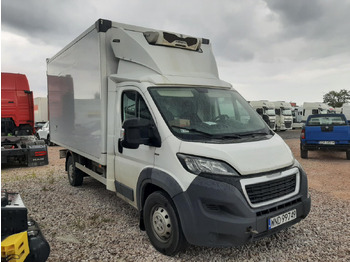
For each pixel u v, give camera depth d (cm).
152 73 425
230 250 376
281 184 352
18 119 1099
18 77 1094
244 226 305
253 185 324
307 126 1104
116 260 354
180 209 327
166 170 354
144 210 388
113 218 492
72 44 611
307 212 371
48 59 825
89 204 569
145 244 395
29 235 259
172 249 349
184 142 347
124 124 363
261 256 360
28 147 1006
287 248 380
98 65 485
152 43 453
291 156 387
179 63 454
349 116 2977
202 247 383
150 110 384
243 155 335
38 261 260
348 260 349
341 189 662
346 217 484
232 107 437
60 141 738
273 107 2836
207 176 319
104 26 475
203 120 394
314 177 791
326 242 395
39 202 586
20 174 888
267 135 405
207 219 312
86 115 548
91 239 412
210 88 446
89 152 544
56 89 752
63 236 423
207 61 501
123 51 464
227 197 308
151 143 378
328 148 1062
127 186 442
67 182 761
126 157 442
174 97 401
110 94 474
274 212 329
